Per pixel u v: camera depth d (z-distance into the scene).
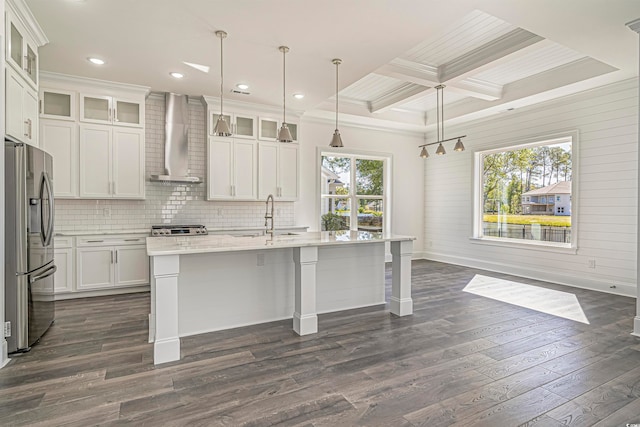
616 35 3.21
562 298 4.39
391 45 3.49
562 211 5.27
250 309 3.46
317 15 2.96
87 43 3.46
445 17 2.99
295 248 3.28
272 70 4.13
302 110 5.84
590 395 2.17
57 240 4.25
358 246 4.06
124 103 4.73
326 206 6.75
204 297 3.24
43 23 3.09
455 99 6.07
